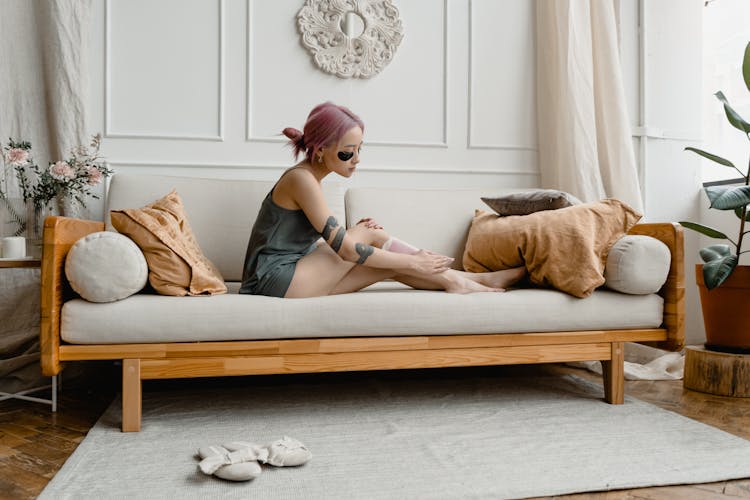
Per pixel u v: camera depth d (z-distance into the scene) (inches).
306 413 73.1
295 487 49.7
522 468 54.2
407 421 69.7
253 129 106.3
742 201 78.9
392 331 69.1
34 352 92.2
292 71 107.5
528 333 73.5
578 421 69.6
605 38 109.7
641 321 76.2
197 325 64.5
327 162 73.1
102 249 62.2
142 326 63.2
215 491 48.7
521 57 117.3
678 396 82.9
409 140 112.3
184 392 84.5
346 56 108.7
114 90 101.2
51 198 87.6
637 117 117.2
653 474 52.9
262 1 106.1
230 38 105.2
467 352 71.9
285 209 72.9
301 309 66.9
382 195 99.2
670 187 118.6
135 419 64.7
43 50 96.2
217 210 92.0
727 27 118.6
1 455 58.7
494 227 84.9
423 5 112.4
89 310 62.4
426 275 75.2
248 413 73.1
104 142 100.8
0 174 93.4
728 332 85.7
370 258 70.7
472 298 71.4
